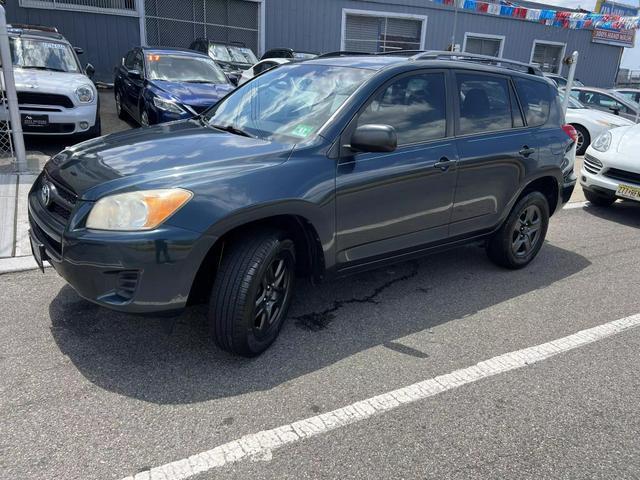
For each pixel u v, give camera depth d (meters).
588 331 3.75
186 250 2.67
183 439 2.47
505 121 4.40
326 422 2.63
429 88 3.86
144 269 2.64
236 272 2.89
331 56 4.32
